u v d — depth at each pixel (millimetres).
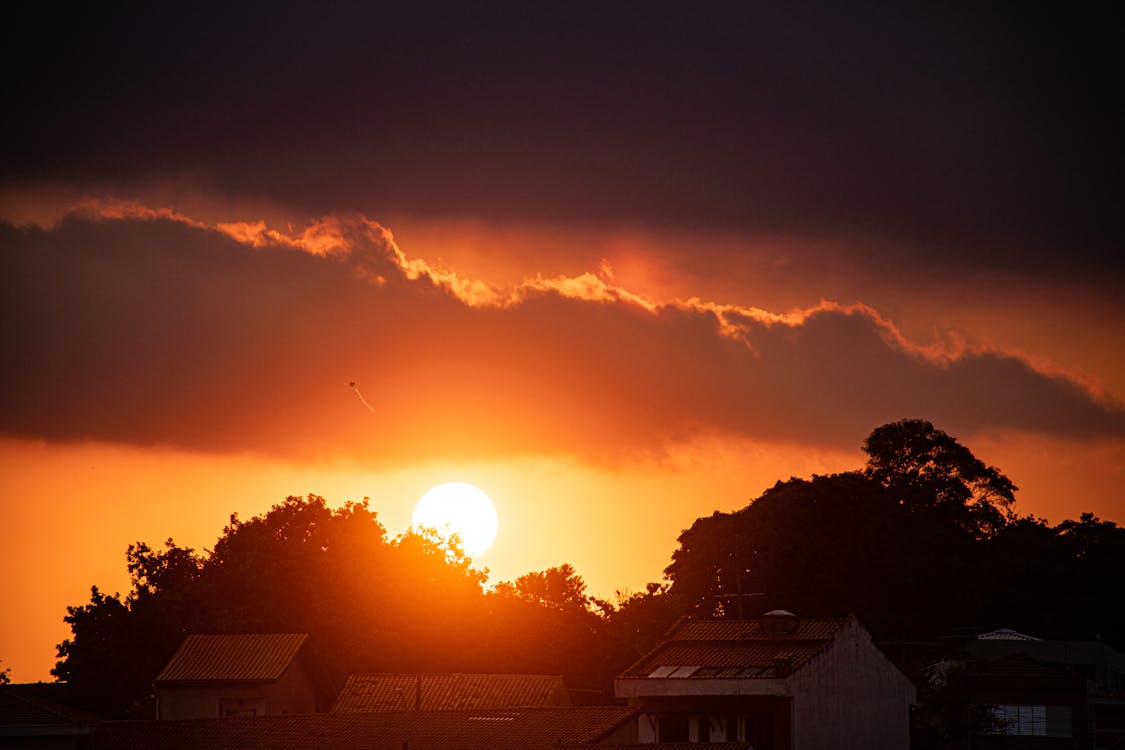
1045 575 116938
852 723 77062
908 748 80875
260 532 117438
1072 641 100625
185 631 108250
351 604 112125
